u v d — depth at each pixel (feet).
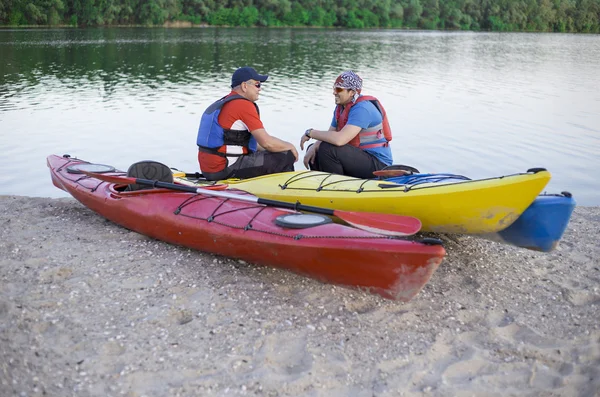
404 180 16.30
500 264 15.46
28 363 10.11
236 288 13.26
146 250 15.24
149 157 30.48
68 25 157.79
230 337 11.37
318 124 39.37
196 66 73.77
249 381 10.13
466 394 10.25
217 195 15.06
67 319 11.63
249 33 156.66
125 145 32.78
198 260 14.76
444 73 73.51
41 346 10.65
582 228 18.81
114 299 12.55
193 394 9.76
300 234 13.09
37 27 149.07
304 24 205.98
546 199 13.94
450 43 139.23
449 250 16.11
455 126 39.78
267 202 14.37
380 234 12.79
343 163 17.70
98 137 34.45
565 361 11.25
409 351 11.31
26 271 13.57
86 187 17.84
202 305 12.46
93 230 16.61
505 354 11.42
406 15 228.84
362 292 13.37
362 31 191.72
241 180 17.43
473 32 222.89
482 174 29.04
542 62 92.79
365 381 10.39
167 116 40.98
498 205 13.60
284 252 13.37
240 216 14.46
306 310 12.53
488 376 10.75
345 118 17.92
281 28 193.26
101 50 92.58
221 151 17.12
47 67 68.90
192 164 29.37
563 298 13.71
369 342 11.52
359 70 74.38
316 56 92.27
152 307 12.30
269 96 50.88
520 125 40.52
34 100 46.75
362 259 12.32
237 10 189.98
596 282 14.60
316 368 10.59
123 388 9.80
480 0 243.60
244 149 17.34
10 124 37.50
